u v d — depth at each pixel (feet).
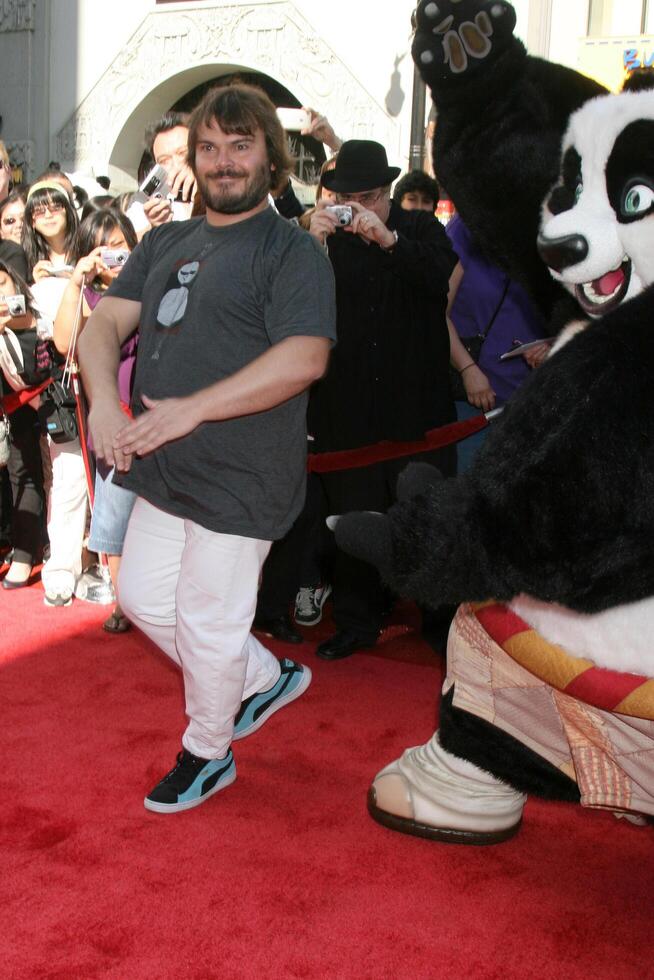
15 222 19.83
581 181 7.51
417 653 15.46
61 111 48.29
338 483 14.67
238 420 9.57
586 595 6.91
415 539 7.14
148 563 10.28
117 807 10.30
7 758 11.28
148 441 9.01
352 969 7.96
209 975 7.82
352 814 10.38
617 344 6.70
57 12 47.67
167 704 12.82
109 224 15.05
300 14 43.04
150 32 46.21
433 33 7.89
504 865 9.57
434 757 9.86
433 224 14.40
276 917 8.57
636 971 8.09
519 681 8.59
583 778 8.40
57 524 16.71
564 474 6.61
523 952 8.27
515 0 34.53
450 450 14.61
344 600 15.01
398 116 41.98
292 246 9.59
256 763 11.43
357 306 14.16
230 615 9.89
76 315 14.83
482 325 14.93
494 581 7.00
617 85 7.72
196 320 9.68
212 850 9.57
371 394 14.25
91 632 15.53
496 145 8.19
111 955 8.00
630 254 7.11
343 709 13.01
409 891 9.05
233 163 9.46
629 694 7.63
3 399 16.53
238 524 9.66
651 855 9.92
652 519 6.64
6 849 9.45
